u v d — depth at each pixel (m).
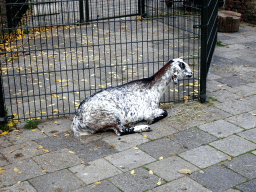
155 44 9.49
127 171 4.29
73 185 4.04
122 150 4.75
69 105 5.87
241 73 7.50
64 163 4.48
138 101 5.25
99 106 4.98
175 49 9.06
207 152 4.68
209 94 6.48
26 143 4.97
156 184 4.04
